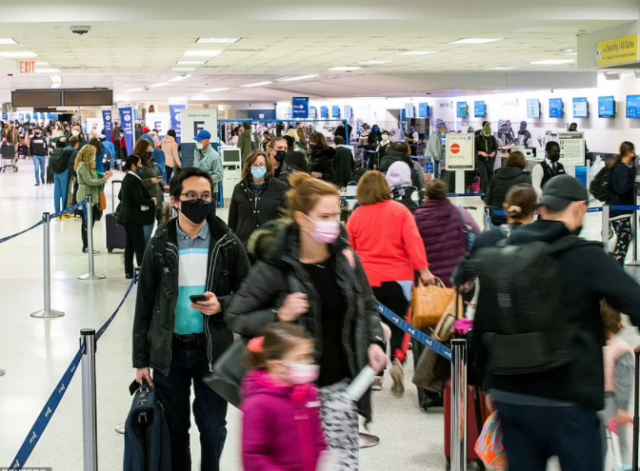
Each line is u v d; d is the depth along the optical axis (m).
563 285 3.34
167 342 4.09
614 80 25.73
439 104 37.09
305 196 3.58
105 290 10.53
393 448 5.38
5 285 10.87
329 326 3.65
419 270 6.05
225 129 25.81
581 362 3.32
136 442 3.91
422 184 13.28
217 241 4.21
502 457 3.88
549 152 13.59
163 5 12.14
